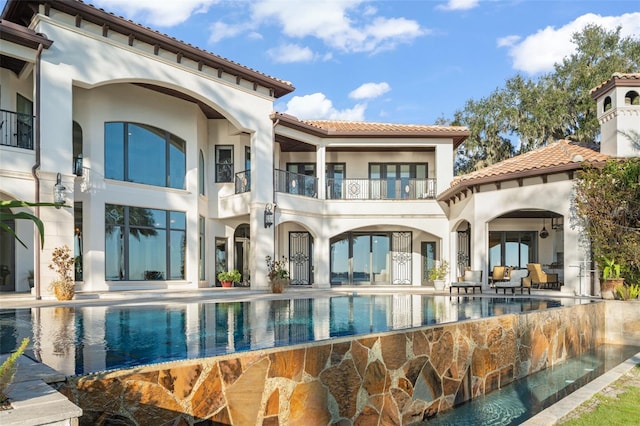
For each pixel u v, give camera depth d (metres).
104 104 17.06
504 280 20.50
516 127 38.19
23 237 16.38
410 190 23.50
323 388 5.48
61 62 14.01
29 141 14.19
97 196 16.66
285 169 25.38
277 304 12.84
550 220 23.84
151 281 18.20
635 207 14.07
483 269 18.33
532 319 9.27
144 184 18.19
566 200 15.88
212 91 18.19
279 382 5.07
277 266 19.38
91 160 16.56
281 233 24.39
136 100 18.09
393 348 6.35
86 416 3.80
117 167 17.53
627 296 12.96
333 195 23.69
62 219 13.71
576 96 35.44
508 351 8.42
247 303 13.29
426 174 25.45
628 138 16.30
